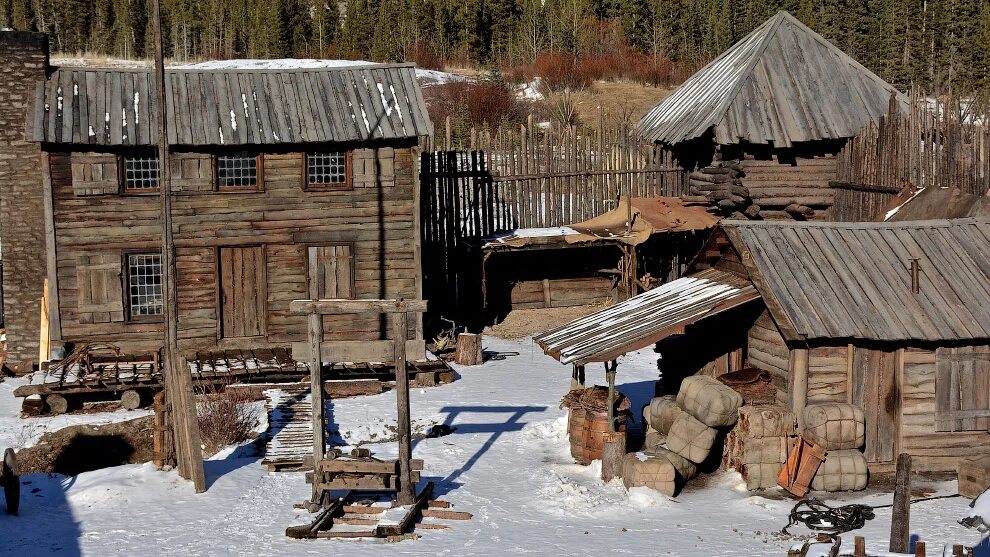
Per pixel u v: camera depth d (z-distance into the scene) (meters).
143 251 26.34
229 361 25.66
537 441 20.25
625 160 34.25
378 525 15.50
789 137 29.52
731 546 14.19
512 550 14.38
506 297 33.22
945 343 17.44
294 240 27.16
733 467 17.45
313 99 27.77
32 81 26.92
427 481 17.86
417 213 27.70
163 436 19.00
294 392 24.12
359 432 20.95
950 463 17.61
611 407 17.73
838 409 16.78
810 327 16.73
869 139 28.28
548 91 67.00
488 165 33.09
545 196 33.66
